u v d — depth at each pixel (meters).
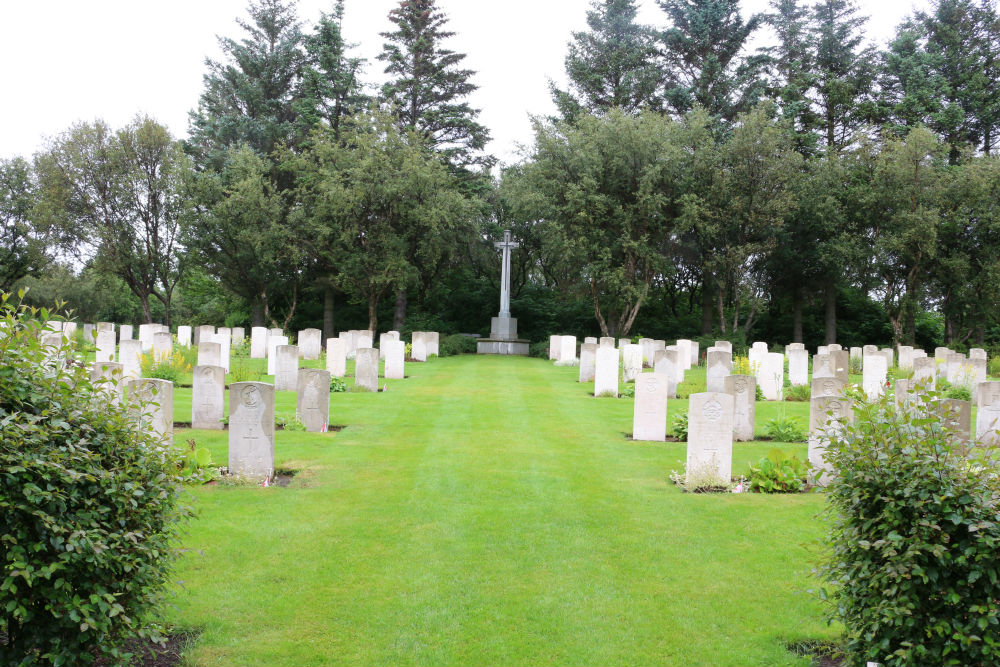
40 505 4.34
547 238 40.72
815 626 6.25
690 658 5.72
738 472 11.74
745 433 14.65
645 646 5.90
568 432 15.24
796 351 25.02
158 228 42.66
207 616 6.25
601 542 8.31
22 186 46.09
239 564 7.44
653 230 39.88
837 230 40.56
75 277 50.16
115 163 40.03
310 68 45.88
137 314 58.00
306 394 14.54
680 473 11.61
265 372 24.84
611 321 45.47
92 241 40.41
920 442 4.79
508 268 41.03
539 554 7.90
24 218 45.28
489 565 7.56
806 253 41.97
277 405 17.22
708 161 38.66
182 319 55.84
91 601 4.37
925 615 4.58
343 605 6.54
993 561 4.37
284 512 9.20
